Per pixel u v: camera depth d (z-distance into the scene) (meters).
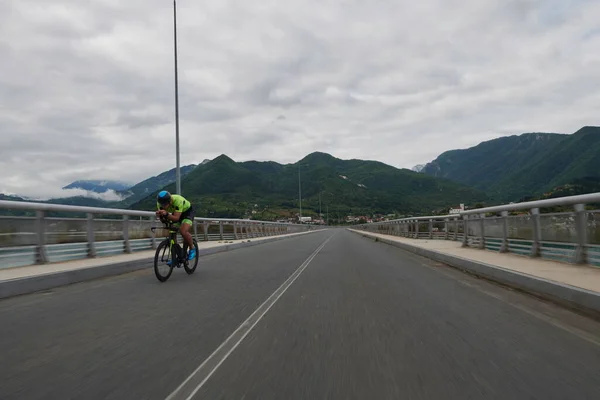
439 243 20.23
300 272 11.35
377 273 11.14
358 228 88.31
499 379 3.75
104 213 12.59
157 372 3.93
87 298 7.52
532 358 4.31
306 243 28.42
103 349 4.60
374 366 4.08
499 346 4.71
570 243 9.55
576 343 4.82
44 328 5.46
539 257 10.94
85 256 11.88
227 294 7.93
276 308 6.70
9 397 3.38
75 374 3.87
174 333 5.25
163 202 9.70
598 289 6.43
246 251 19.69
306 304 7.01
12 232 9.57
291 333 5.24
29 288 8.05
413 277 10.34
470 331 5.33
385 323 5.74
